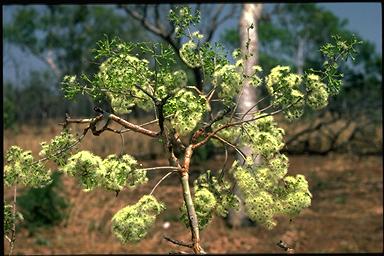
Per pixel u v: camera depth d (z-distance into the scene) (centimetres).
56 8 3250
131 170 263
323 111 2036
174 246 1170
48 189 1284
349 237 1256
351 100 2208
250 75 291
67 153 278
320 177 1912
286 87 282
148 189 1642
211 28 1489
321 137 2384
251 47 298
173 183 1730
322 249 1188
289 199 278
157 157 2033
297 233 1279
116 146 2055
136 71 265
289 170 1984
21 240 1189
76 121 270
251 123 295
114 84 263
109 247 1171
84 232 1259
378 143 2303
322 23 3488
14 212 303
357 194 1695
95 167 256
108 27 2978
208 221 293
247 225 1295
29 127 3494
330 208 1529
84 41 3170
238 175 278
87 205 1441
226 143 285
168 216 1358
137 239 247
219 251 1166
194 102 267
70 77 271
